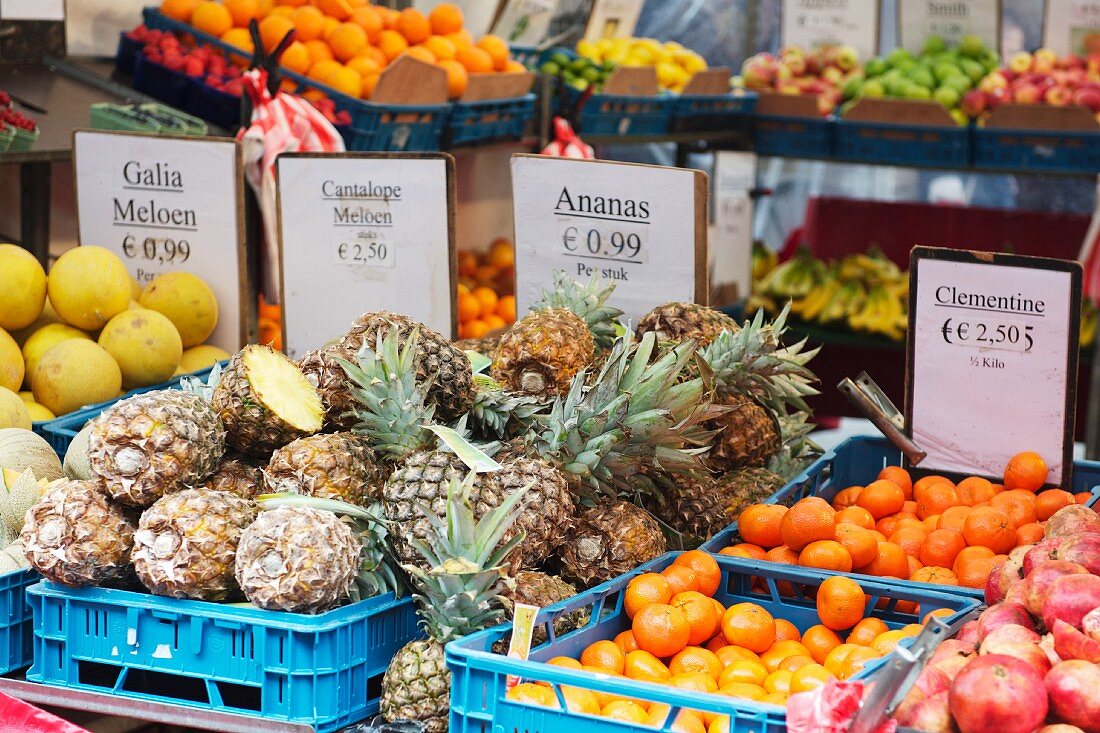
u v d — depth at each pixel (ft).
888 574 7.96
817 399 24.21
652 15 25.20
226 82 15.47
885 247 24.77
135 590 7.07
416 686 6.29
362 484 7.10
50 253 16.22
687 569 7.45
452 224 10.50
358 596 6.68
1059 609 5.92
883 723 5.24
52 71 16.07
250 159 13.07
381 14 17.03
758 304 24.66
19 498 7.77
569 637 6.75
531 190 10.71
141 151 11.61
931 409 9.91
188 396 7.21
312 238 10.90
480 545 6.37
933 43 23.06
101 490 6.88
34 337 10.86
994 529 8.23
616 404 7.25
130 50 16.37
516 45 20.31
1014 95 21.68
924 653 5.20
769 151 22.61
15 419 9.19
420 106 15.87
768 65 23.22
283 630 6.29
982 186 25.16
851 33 23.52
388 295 10.76
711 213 22.58
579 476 7.36
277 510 6.49
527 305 10.93
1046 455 9.54
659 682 6.56
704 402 7.88
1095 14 22.21
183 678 7.04
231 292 11.61
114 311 10.95
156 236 11.71
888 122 21.24
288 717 6.30
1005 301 9.50
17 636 7.19
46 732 6.37
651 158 24.76
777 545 8.20
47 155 13.26
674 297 10.32
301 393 7.55
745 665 6.69
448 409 7.64
